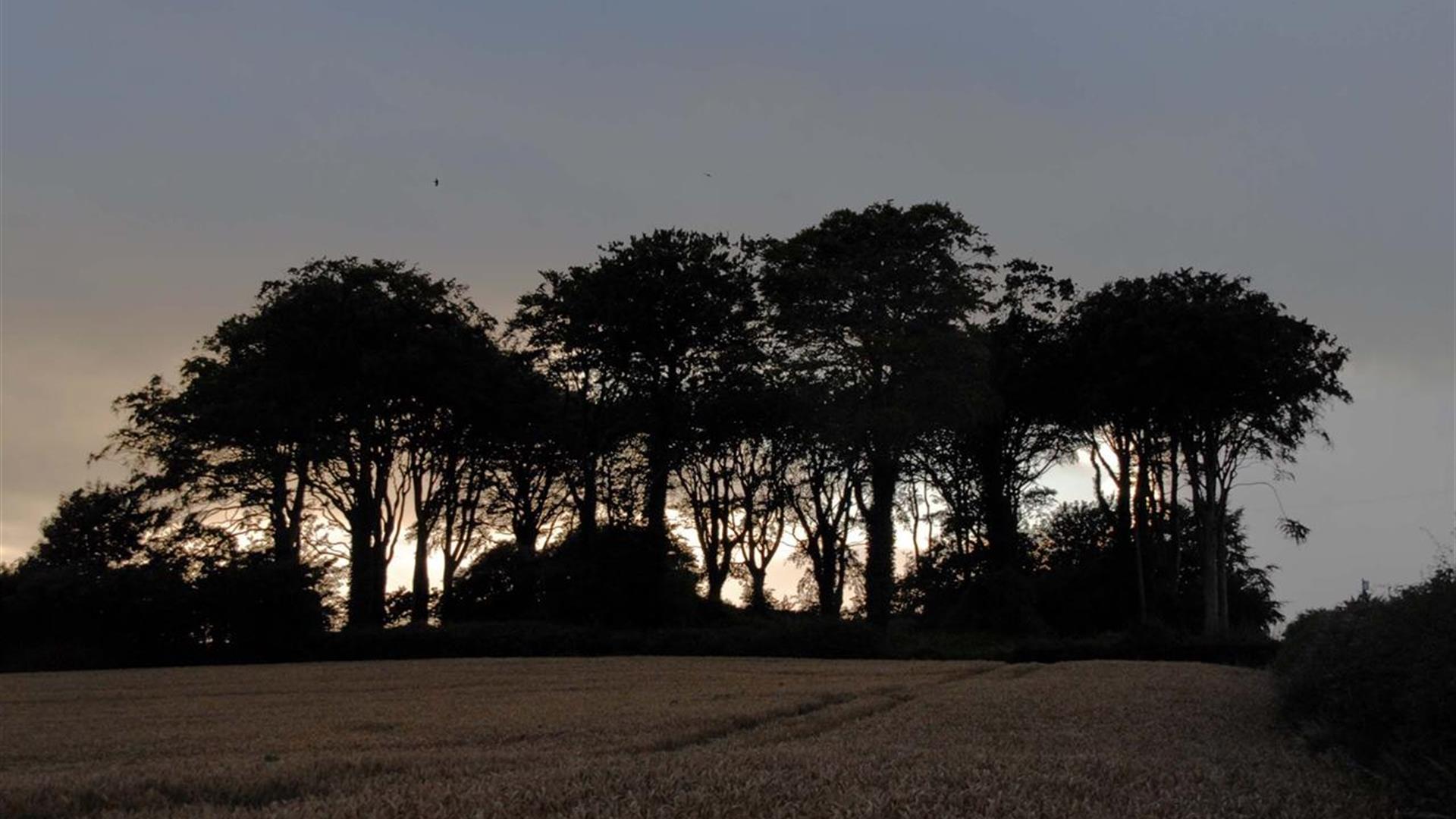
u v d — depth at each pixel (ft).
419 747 64.75
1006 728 69.21
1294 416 198.80
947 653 194.70
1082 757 50.47
